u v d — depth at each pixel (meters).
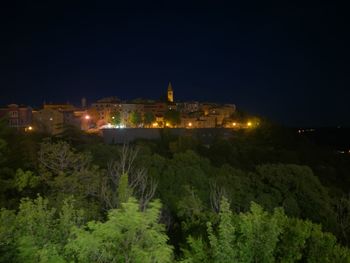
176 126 136.62
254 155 74.19
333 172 68.56
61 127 92.94
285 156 76.25
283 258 9.87
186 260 8.73
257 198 30.92
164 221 25.55
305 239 10.57
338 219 30.66
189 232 13.37
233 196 30.09
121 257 7.47
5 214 10.91
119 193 18.92
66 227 10.48
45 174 24.45
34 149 32.66
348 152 110.69
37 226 10.45
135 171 28.00
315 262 10.17
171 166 34.00
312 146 104.06
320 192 34.31
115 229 7.49
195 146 77.88
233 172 41.22
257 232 9.15
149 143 79.88
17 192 24.81
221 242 8.98
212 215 13.48
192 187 28.30
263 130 110.00
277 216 10.74
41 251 8.10
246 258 8.96
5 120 30.28
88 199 24.83
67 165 25.47
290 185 33.97
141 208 19.52
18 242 9.30
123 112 134.88
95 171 25.56
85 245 7.36
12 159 28.14
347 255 10.20
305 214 31.14
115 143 92.88
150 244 7.66
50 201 20.69
